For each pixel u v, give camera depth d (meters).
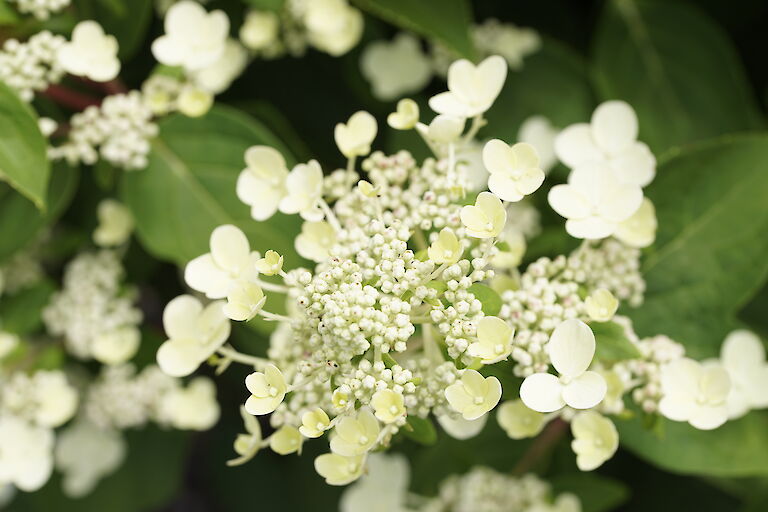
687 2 0.71
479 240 0.52
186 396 0.67
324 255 0.53
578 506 0.62
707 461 0.57
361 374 0.49
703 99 0.68
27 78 0.58
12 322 0.67
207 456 0.87
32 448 0.63
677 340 0.58
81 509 0.75
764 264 0.57
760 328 0.68
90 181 0.70
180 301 0.54
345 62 0.69
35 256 0.70
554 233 0.61
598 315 0.52
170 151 0.61
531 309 0.52
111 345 0.66
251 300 0.50
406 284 0.50
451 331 0.50
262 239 0.58
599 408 0.54
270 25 0.66
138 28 0.62
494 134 0.68
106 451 0.73
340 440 0.50
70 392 0.64
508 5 0.71
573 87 0.68
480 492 0.63
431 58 0.69
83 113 0.62
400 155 0.53
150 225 0.61
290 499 0.84
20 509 0.75
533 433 0.54
